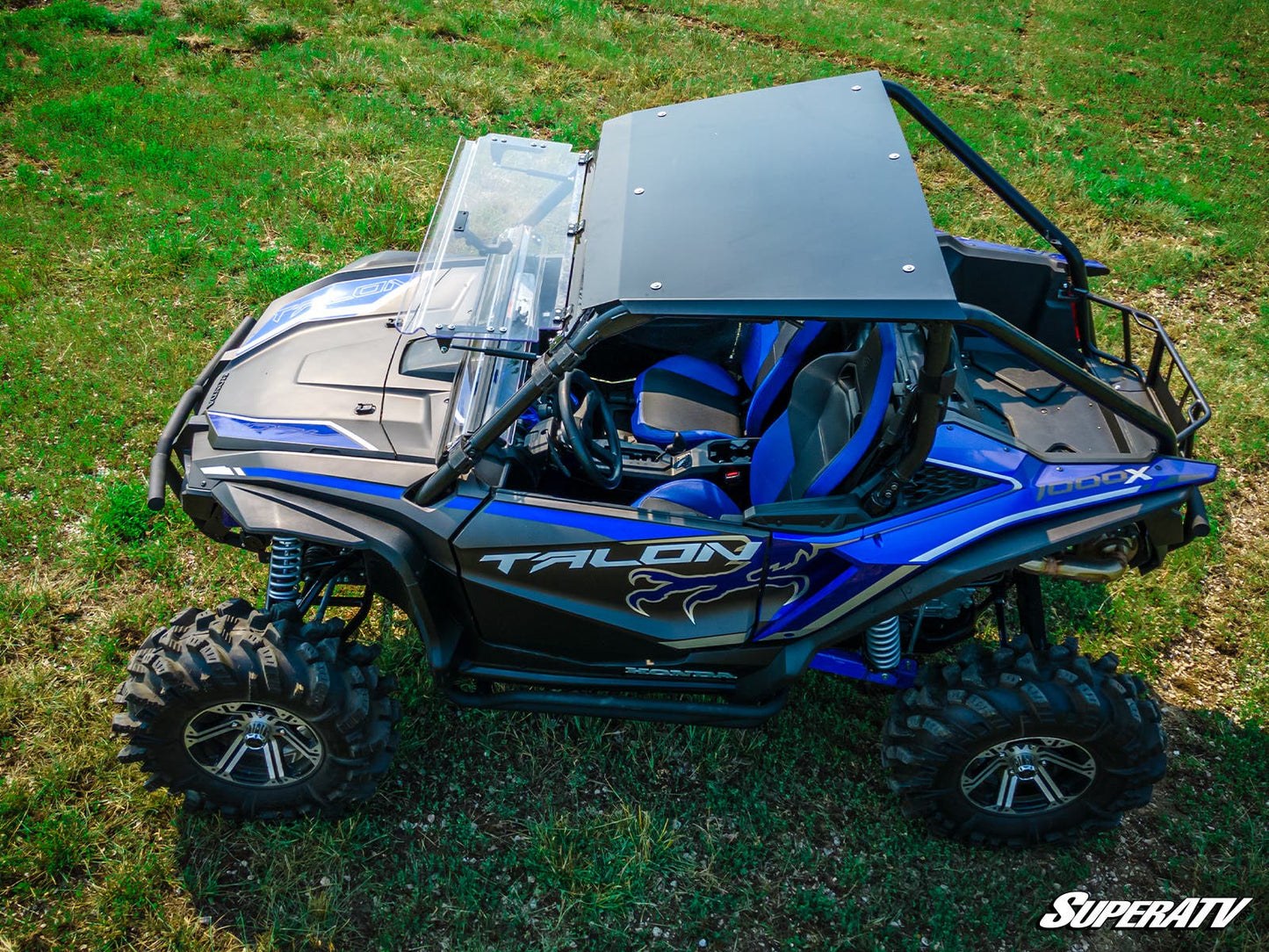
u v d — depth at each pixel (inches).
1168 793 174.2
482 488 142.2
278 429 149.8
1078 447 153.1
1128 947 152.2
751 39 485.7
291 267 269.3
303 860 152.7
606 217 137.9
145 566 193.9
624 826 161.2
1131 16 597.6
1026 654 149.3
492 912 150.6
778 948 149.3
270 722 145.4
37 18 392.2
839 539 143.1
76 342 238.4
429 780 167.8
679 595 148.7
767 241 128.0
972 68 478.6
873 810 168.4
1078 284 175.0
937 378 123.3
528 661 160.2
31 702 168.4
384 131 340.8
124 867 148.2
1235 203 359.6
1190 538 151.5
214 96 352.5
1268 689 189.3
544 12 453.7
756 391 174.9
